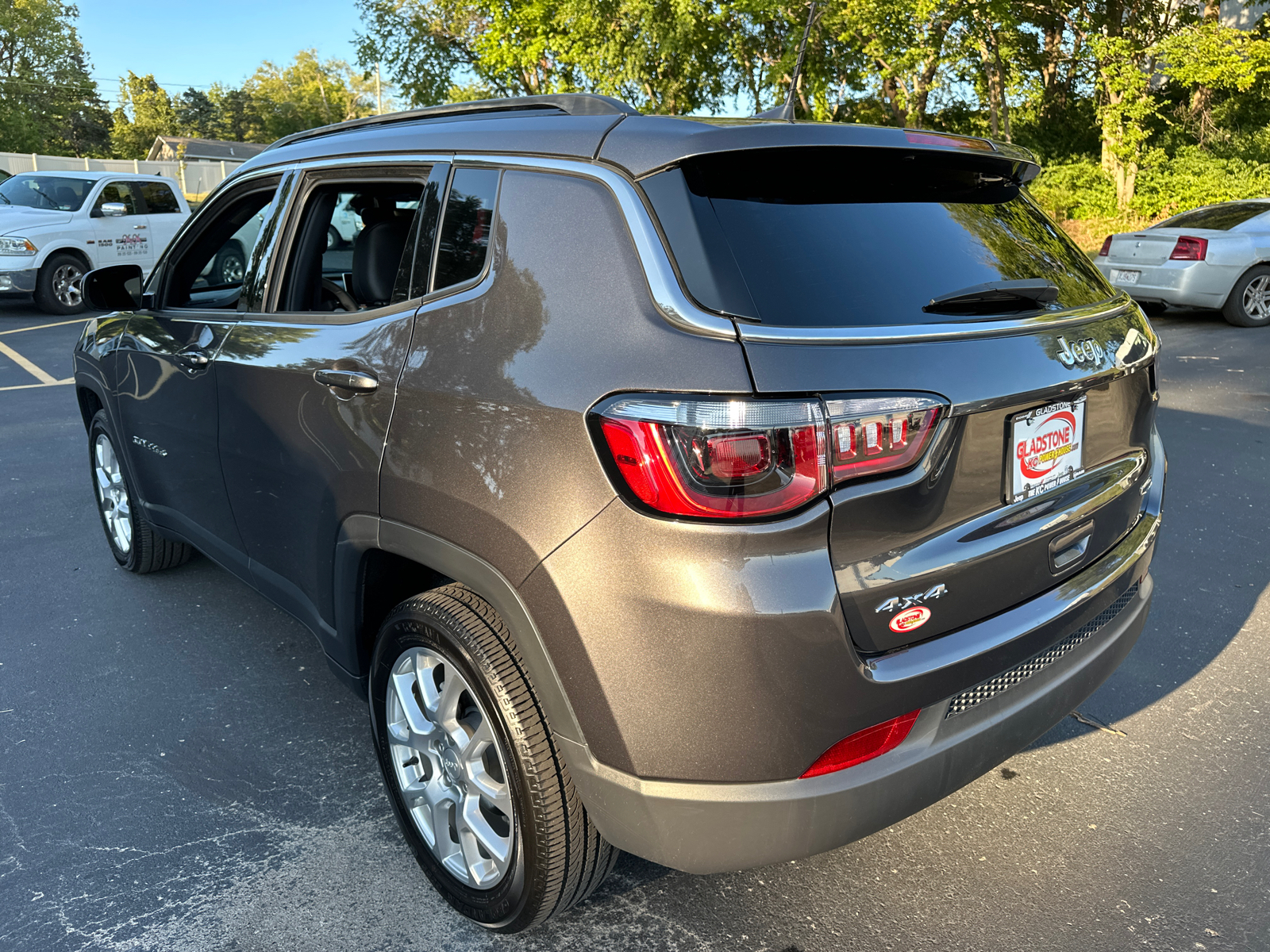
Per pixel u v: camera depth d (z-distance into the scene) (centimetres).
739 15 2231
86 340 391
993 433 179
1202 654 336
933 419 166
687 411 156
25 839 243
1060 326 196
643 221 173
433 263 213
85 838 244
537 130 202
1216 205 1134
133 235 1345
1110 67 1922
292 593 269
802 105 2414
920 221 198
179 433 311
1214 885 223
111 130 8956
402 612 206
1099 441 212
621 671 165
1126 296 238
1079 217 2017
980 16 2000
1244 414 674
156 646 350
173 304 331
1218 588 390
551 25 2442
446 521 192
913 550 171
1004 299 190
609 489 164
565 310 179
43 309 1270
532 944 207
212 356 280
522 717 184
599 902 221
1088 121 2322
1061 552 204
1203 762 273
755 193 181
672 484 157
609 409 163
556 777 185
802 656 159
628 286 171
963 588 180
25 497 527
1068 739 286
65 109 5631
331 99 7425
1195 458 570
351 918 216
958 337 175
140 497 368
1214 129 2098
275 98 7738
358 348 222
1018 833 243
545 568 171
